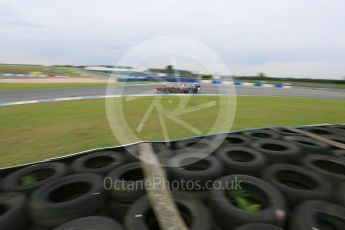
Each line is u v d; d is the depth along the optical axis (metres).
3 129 5.44
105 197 1.77
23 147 4.18
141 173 2.22
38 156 3.74
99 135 4.95
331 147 2.99
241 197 1.80
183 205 1.59
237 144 2.99
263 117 7.27
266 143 2.98
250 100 12.28
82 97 11.90
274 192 1.75
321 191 1.80
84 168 2.20
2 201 1.66
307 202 1.65
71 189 1.91
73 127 5.66
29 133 5.10
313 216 1.51
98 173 2.14
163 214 1.40
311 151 2.85
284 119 7.01
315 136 3.36
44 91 14.59
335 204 1.71
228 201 1.62
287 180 2.18
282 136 3.45
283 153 2.60
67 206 1.55
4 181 1.98
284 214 1.53
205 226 1.38
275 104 10.67
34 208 1.58
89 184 1.86
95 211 1.67
